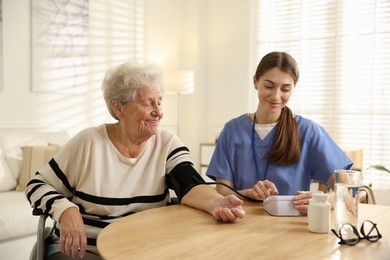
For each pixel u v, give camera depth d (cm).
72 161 165
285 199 141
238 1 486
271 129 180
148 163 168
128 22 463
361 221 132
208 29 508
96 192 160
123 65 164
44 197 152
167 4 502
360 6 415
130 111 158
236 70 490
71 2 405
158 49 493
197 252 102
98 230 157
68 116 409
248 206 154
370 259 98
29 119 381
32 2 378
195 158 508
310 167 180
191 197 155
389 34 402
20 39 372
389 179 409
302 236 116
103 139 165
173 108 515
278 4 462
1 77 361
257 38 479
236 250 104
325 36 435
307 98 447
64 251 140
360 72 417
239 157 184
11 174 325
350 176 117
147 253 101
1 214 262
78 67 414
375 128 412
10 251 267
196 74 504
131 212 163
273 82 169
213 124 508
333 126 433
